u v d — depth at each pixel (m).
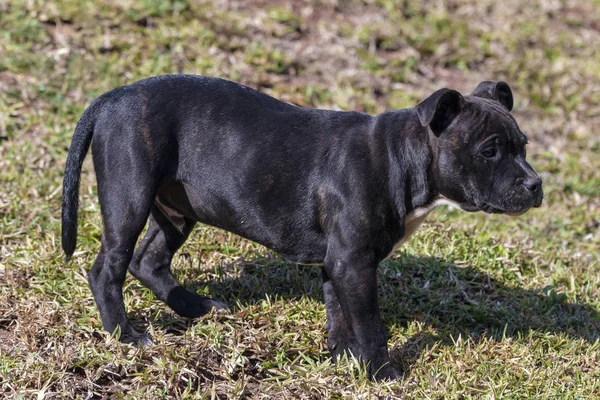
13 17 12.05
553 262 9.50
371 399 6.53
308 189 6.81
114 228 6.87
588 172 11.95
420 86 13.16
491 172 6.57
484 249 9.23
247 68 12.38
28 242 8.41
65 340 6.92
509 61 14.03
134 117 6.83
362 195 6.61
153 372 6.62
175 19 12.80
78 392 6.42
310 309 7.70
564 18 15.86
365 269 6.67
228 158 6.88
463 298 8.42
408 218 6.90
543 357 7.45
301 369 6.84
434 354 7.29
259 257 8.55
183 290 7.64
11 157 9.84
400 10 14.66
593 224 10.93
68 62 11.55
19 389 6.31
